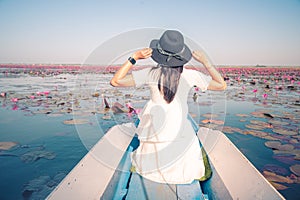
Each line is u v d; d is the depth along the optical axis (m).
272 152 2.67
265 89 7.48
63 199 1.10
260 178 1.24
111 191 1.39
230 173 1.46
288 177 2.14
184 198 1.27
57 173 2.23
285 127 3.55
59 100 5.34
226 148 1.78
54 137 3.13
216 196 1.33
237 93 6.67
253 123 3.76
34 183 2.05
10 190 1.96
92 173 1.41
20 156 2.58
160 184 1.39
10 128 3.49
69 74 13.15
